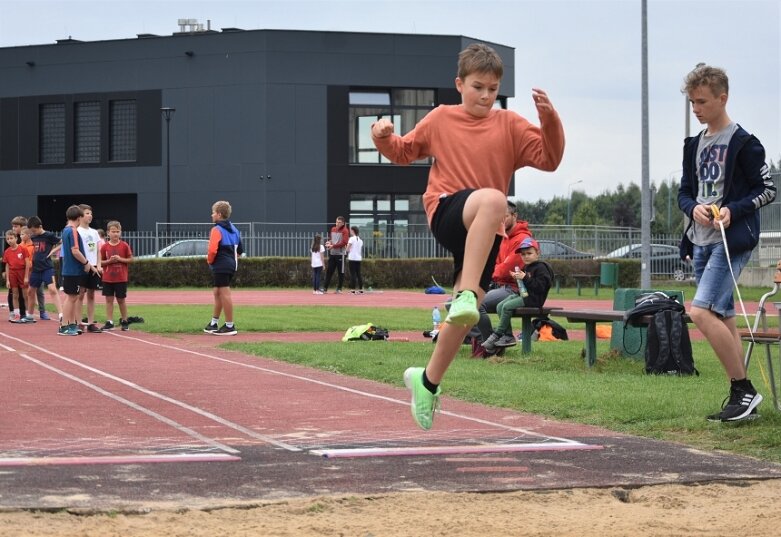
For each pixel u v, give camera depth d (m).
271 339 16.92
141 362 12.84
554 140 5.38
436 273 41.34
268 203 48.09
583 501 5.52
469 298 5.08
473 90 5.56
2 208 50.94
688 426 7.90
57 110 50.50
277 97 48.06
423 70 49.28
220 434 7.56
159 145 49.06
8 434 7.47
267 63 47.88
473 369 11.89
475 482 5.91
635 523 5.04
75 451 6.75
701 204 7.98
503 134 5.57
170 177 48.91
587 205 105.75
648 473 6.21
